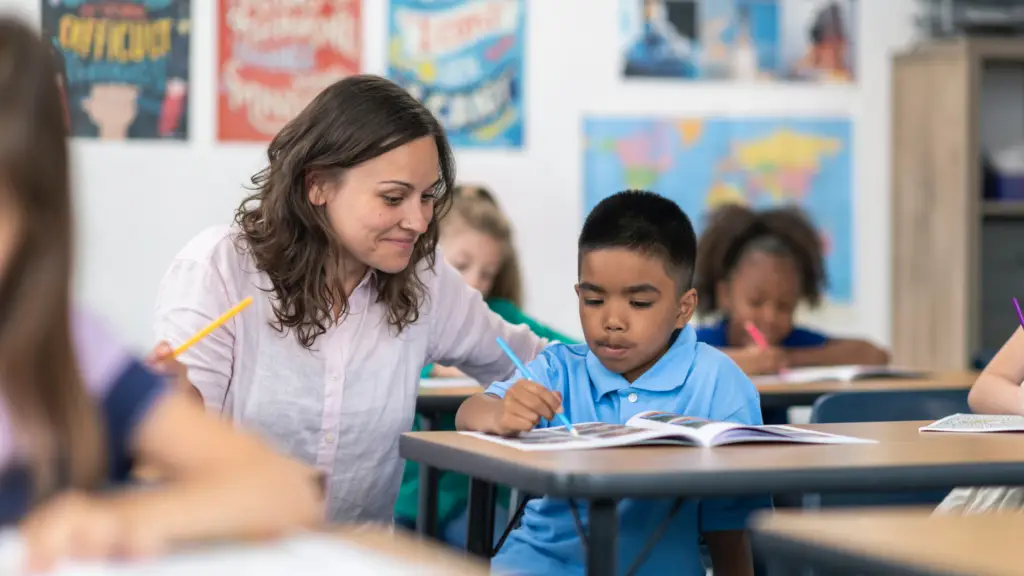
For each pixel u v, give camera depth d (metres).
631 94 3.78
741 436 1.26
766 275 2.82
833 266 3.88
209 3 3.54
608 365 1.57
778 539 0.74
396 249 1.52
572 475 1.01
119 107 3.51
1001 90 3.95
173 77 3.53
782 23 3.84
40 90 0.64
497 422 1.33
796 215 3.04
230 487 0.68
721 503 1.46
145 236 3.52
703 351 1.59
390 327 1.62
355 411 1.59
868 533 0.72
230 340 1.52
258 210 1.57
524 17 3.72
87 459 0.68
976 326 3.64
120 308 3.51
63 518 0.62
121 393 0.73
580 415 1.57
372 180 1.49
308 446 1.58
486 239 2.63
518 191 3.73
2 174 0.62
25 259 0.64
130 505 0.65
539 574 1.44
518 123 3.72
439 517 2.07
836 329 3.88
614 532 1.05
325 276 1.56
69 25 3.47
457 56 3.69
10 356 0.64
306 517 0.70
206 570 0.59
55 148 0.64
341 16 3.62
